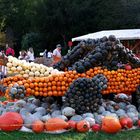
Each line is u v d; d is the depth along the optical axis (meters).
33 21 50.09
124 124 8.94
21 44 52.19
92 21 48.00
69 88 9.15
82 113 9.13
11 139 8.04
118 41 10.16
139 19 46.06
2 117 8.37
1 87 9.78
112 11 47.28
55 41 49.75
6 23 55.66
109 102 10.18
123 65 10.30
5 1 56.62
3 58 11.94
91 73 9.77
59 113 9.05
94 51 10.02
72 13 47.97
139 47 28.41
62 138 8.12
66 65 11.13
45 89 9.20
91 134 8.45
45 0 49.00
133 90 10.31
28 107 9.42
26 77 10.09
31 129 8.38
